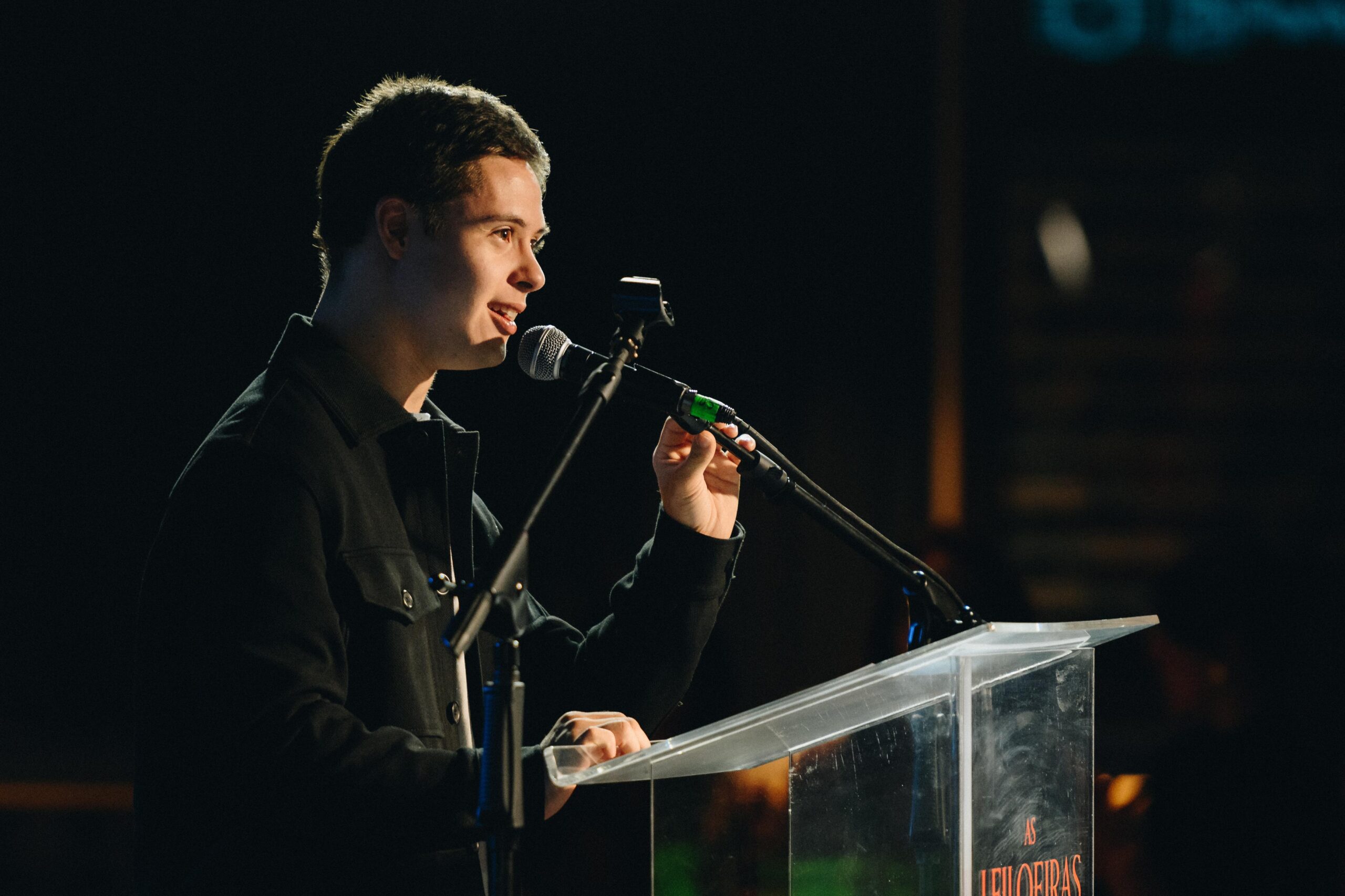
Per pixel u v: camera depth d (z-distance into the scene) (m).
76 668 12.05
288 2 11.62
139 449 12.02
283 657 3.28
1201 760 6.12
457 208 3.77
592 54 11.75
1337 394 12.98
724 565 4.15
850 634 11.68
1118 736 10.93
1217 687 6.80
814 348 12.04
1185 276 13.03
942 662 2.99
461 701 3.85
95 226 11.83
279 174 11.77
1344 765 6.66
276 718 3.21
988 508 12.52
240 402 3.68
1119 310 13.02
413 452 3.87
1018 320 12.93
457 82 11.68
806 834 2.96
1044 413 12.89
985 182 12.60
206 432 12.05
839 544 11.75
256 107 11.72
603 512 11.40
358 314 3.87
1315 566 7.14
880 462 12.10
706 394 11.95
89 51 11.67
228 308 11.92
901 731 3.03
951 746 3.01
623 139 11.78
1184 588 6.92
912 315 12.13
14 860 10.25
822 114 11.97
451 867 3.59
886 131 12.10
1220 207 13.01
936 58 12.06
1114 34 12.60
